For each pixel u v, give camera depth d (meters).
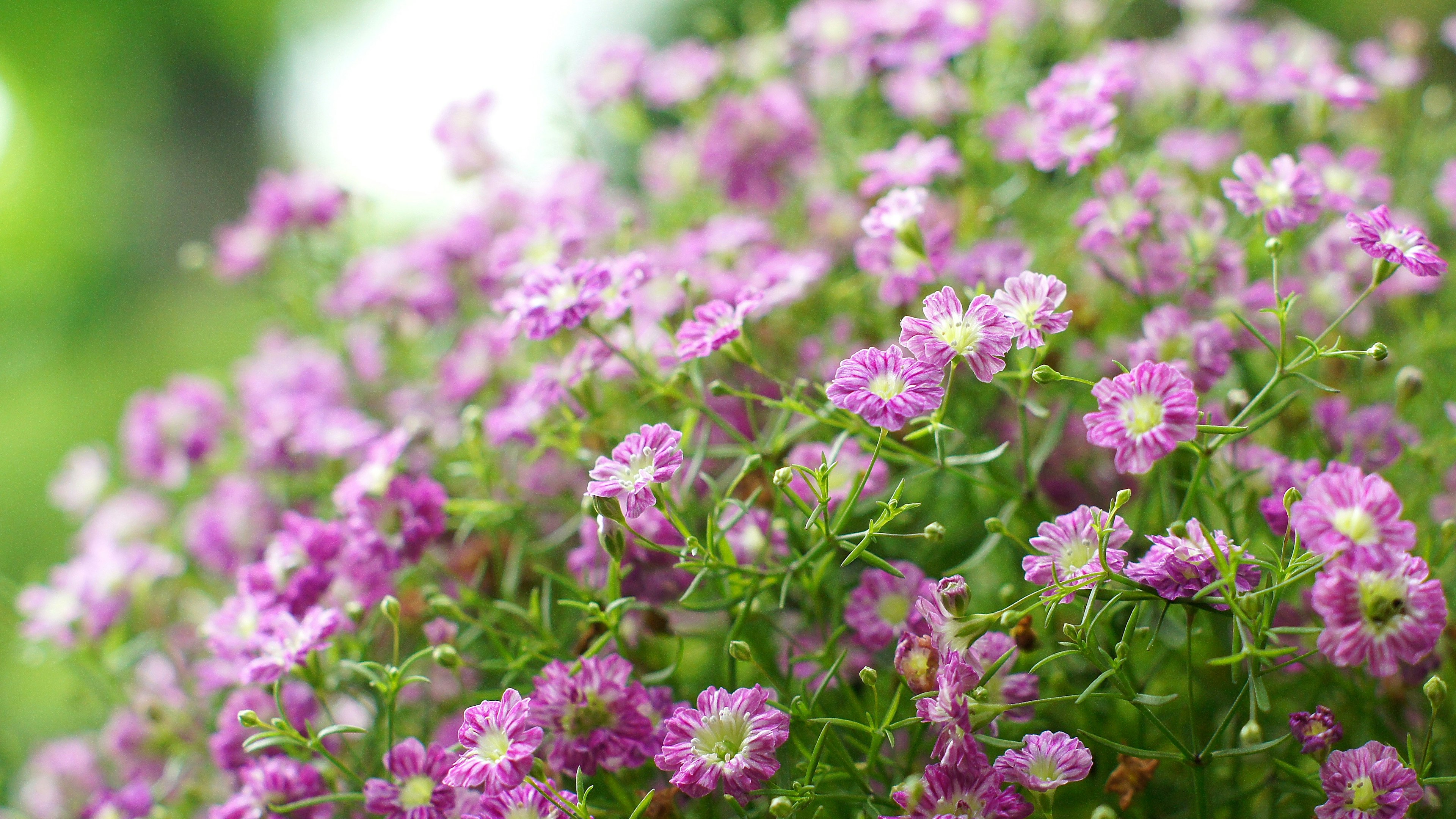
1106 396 0.31
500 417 0.36
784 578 0.33
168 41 1.41
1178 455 0.34
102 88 1.34
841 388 0.32
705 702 0.32
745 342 0.34
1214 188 0.38
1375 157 0.36
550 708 0.32
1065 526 0.32
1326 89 0.36
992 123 0.38
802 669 0.34
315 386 0.39
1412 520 0.35
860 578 0.34
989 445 0.35
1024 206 0.39
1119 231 0.35
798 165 0.40
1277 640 0.33
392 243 0.44
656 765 0.32
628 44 0.40
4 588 0.49
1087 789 0.34
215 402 0.41
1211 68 0.39
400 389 0.40
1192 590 0.31
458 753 0.33
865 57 0.39
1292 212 0.33
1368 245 0.32
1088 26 0.40
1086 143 0.34
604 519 0.32
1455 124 0.41
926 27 0.38
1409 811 0.32
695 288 0.37
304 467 0.38
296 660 0.33
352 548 0.34
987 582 0.36
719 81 0.41
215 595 0.40
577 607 0.33
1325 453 0.34
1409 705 0.34
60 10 1.35
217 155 1.36
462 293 0.39
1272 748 0.32
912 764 0.33
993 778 0.31
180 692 0.38
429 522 0.35
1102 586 0.32
